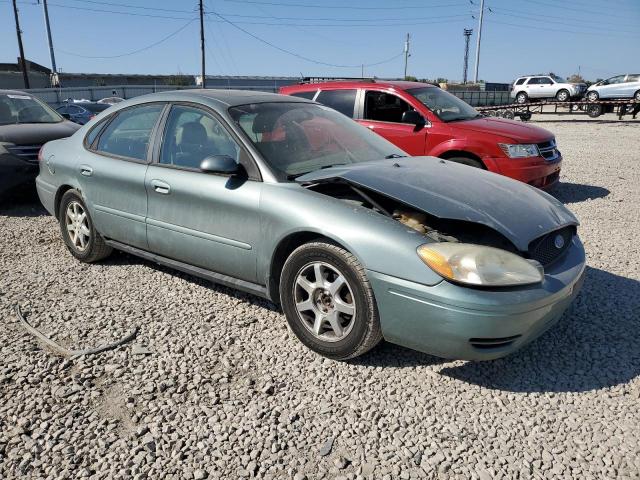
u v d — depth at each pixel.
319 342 3.34
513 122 8.11
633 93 29.12
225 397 2.99
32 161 7.16
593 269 4.89
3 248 5.55
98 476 2.42
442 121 7.53
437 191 3.26
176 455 2.56
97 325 3.80
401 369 3.26
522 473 2.45
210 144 3.90
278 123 4.02
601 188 8.88
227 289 4.42
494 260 2.85
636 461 2.51
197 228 3.87
